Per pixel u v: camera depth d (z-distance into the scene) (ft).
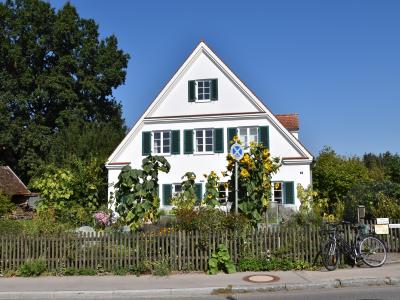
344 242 38.81
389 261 40.09
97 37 156.76
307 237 38.96
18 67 142.61
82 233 39.68
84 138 115.24
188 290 33.06
